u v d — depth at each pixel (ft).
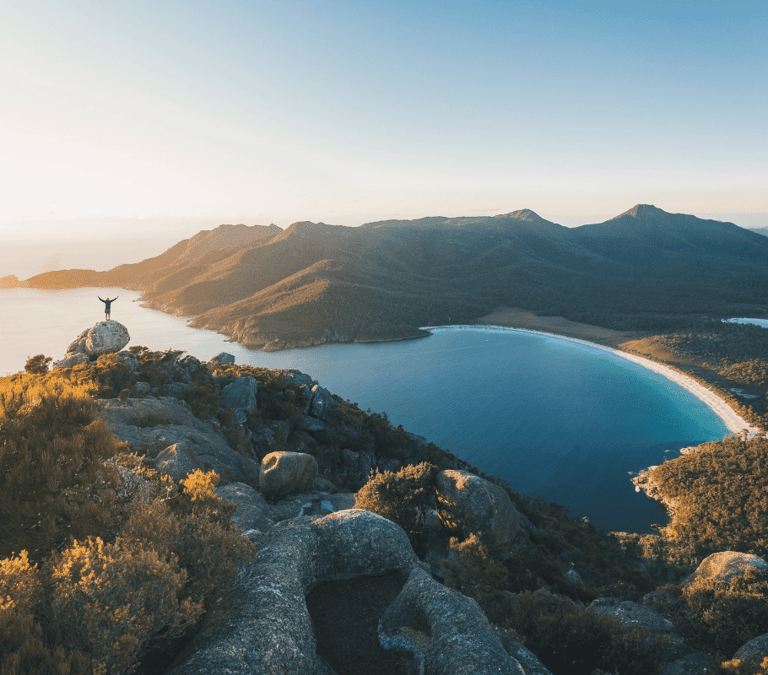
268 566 31.86
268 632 24.81
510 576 84.94
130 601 20.24
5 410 28.66
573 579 97.04
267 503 75.00
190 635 25.29
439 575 72.18
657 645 48.14
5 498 24.52
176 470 62.75
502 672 25.09
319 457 158.81
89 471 27.50
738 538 295.69
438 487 96.32
